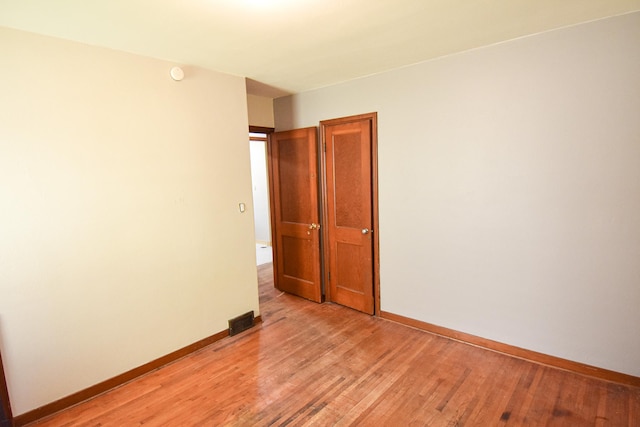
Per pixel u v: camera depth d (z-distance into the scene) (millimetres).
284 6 1807
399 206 3232
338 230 3756
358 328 3301
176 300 2807
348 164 3553
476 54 2623
